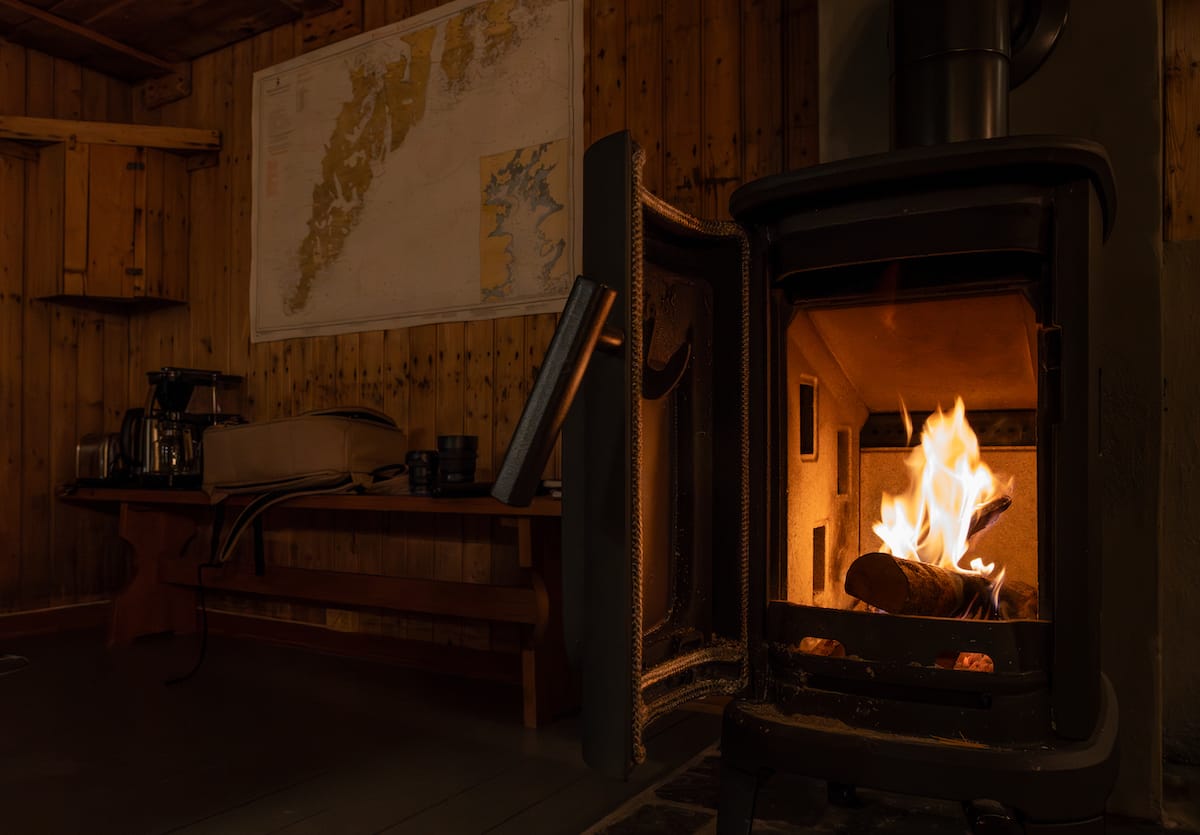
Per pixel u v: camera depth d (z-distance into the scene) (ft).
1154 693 5.25
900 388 5.32
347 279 10.54
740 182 7.84
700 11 8.12
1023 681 3.78
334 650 10.33
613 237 3.88
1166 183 6.03
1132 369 5.39
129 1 10.67
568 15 8.92
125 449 10.91
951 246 3.95
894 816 5.21
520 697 8.26
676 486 4.75
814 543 5.04
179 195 12.13
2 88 11.44
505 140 9.32
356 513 10.43
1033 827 3.63
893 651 4.00
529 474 3.54
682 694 4.40
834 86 6.29
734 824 4.23
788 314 4.56
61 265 11.35
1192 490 5.90
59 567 11.94
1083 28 5.51
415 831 5.08
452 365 9.70
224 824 5.19
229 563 11.44
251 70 11.59
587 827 5.12
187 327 12.20
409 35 10.04
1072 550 3.77
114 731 7.03
